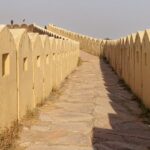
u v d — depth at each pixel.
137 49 13.50
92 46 41.16
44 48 11.90
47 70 12.62
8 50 7.52
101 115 10.23
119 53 22.00
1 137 6.83
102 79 20.34
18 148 6.78
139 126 9.05
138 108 11.47
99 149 6.95
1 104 7.05
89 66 29.80
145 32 11.65
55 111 10.48
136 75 13.75
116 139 7.72
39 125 8.63
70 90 15.34
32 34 10.77
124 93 14.96
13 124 7.89
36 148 6.84
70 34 46.84
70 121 9.27
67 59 20.86
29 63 9.56
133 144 7.39
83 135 7.93
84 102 12.34
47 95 12.71
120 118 9.91
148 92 10.80
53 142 7.29
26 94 9.23
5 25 7.36
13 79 7.95
